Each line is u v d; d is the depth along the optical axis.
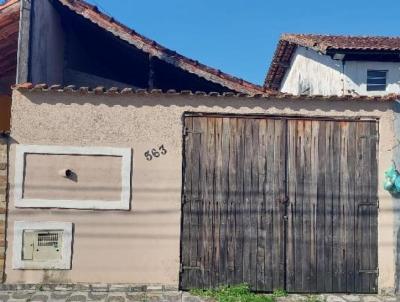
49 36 9.62
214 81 8.71
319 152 7.93
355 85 12.02
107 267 7.65
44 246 7.64
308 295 7.73
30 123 7.66
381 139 7.96
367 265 7.86
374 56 11.86
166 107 7.84
